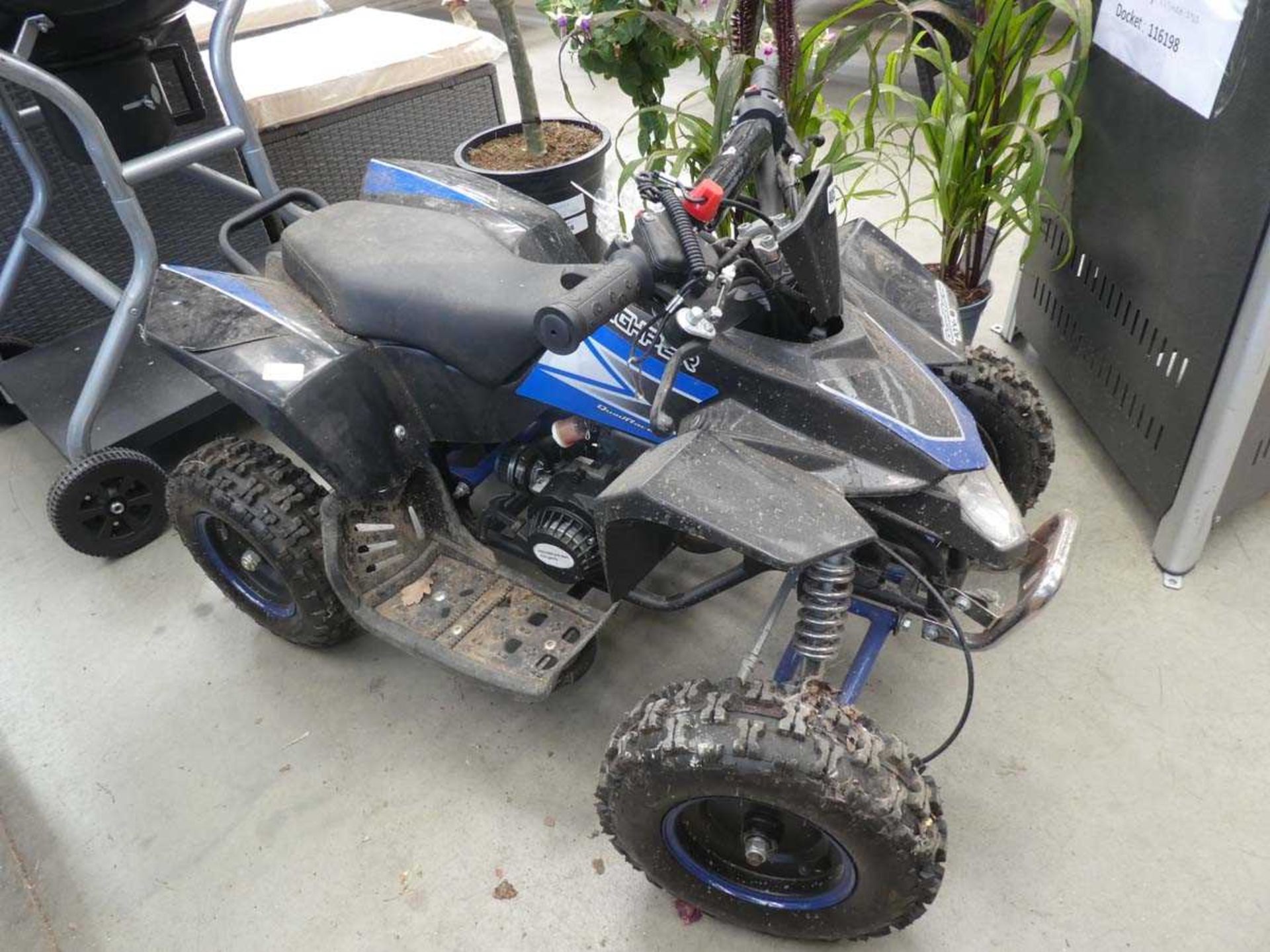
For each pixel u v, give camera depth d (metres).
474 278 1.56
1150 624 1.90
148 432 2.39
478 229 1.74
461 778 1.73
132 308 2.13
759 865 1.31
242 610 2.03
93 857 1.66
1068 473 2.29
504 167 2.57
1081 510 2.18
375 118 3.06
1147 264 1.96
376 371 1.66
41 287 2.75
